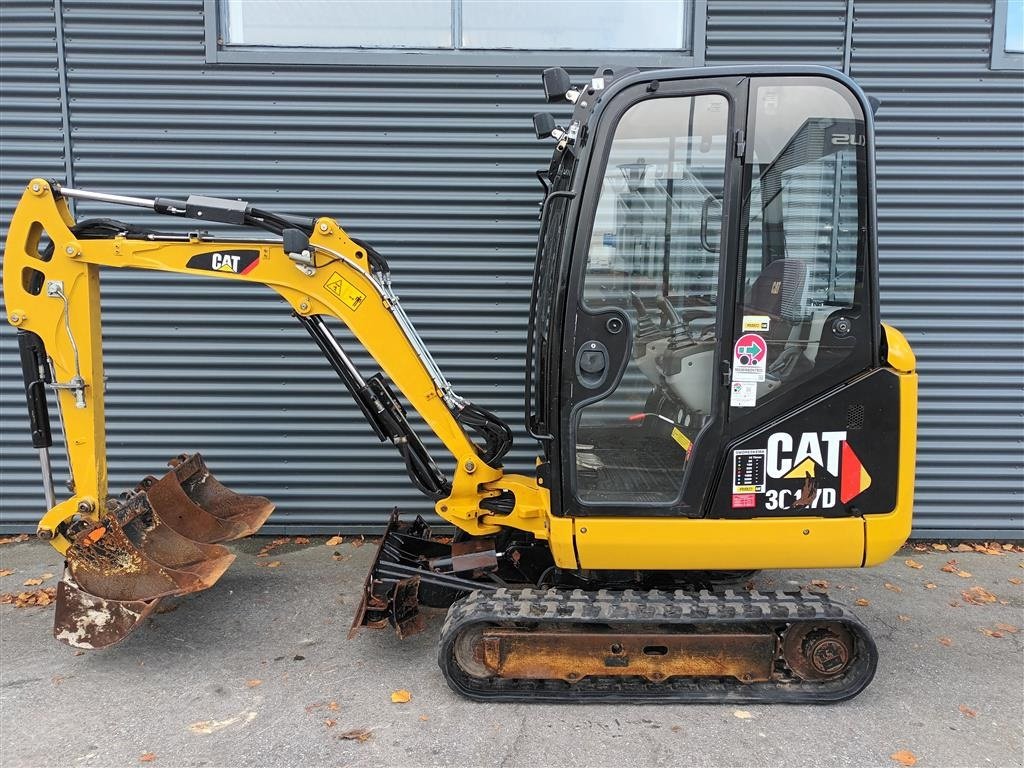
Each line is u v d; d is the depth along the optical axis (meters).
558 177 3.13
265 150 4.57
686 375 2.78
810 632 2.85
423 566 3.33
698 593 2.97
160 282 4.65
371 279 3.10
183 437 4.78
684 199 2.72
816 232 2.68
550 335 2.77
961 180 4.64
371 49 4.54
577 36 4.57
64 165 4.57
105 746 2.58
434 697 2.91
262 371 4.75
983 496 4.86
